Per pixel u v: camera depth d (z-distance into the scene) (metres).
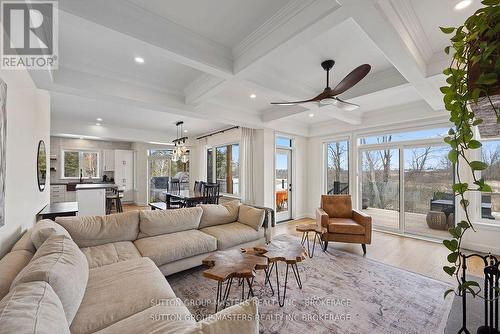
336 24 1.68
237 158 6.17
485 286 1.20
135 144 8.23
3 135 1.74
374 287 2.44
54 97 3.92
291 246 2.42
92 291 1.52
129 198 8.30
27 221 2.42
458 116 0.80
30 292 0.97
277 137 5.72
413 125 4.27
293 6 1.78
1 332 0.68
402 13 1.75
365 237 3.45
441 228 4.11
